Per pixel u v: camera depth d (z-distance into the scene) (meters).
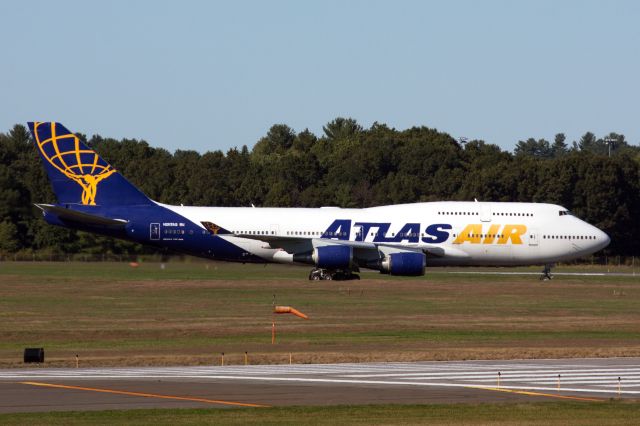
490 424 79.12
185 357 117.19
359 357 118.38
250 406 84.88
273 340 137.38
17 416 79.31
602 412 84.25
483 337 142.50
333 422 78.75
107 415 79.94
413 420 80.06
